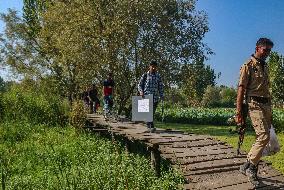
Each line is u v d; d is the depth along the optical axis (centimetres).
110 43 2573
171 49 2673
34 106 1817
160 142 962
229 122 689
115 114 1833
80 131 1586
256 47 644
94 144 1308
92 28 2628
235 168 777
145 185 757
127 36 2562
